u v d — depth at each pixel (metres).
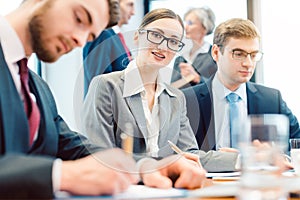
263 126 0.61
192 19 2.62
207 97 1.09
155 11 0.96
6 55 0.82
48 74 1.42
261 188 0.55
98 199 0.61
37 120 0.85
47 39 0.84
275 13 2.84
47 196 0.59
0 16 0.86
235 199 0.63
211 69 1.51
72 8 0.82
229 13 2.89
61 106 0.96
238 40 1.72
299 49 2.77
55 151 0.91
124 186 0.70
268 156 0.59
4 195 0.57
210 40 2.63
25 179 0.58
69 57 1.32
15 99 0.77
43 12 0.83
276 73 2.76
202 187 0.78
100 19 0.83
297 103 2.71
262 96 1.87
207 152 1.11
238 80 1.67
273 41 2.80
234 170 1.10
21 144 0.76
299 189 0.63
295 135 1.93
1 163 0.60
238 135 0.66
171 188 0.78
